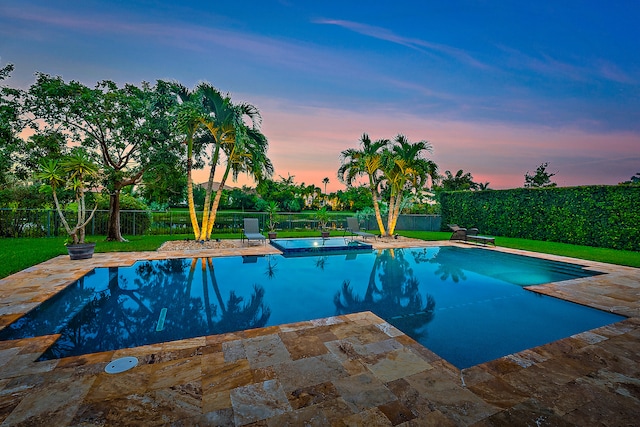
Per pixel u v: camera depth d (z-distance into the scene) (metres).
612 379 2.52
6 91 9.12
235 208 38.47
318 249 9.33
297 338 3.24
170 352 2.85
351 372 2.53
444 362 2.77
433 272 7.04
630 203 10.58
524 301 4.91
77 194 7.21
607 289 5.52
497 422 1.94
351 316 4.03
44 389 2.19
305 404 2.07
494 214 15.55
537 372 2.62
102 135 10.42
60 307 4.20
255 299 4.82
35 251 8.19
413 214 20.66
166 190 12.91
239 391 2.21
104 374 2.42
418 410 2.04
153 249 8.93
